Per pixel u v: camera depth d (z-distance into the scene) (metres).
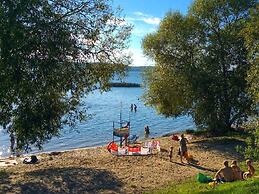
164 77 42.44
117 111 89.69
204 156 33.72
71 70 19.09
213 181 20.78
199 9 42.50
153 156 33.69
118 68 21.92
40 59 17.55
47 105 19.02
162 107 43.94
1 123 18.53
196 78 40.75
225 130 44.41
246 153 19.89
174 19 42.22
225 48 41.69
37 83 17.95
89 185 23.36
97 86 21.56
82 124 67.38
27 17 16.95
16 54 16.64
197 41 42.38
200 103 42.31
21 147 19.84
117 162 31.03
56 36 17.66
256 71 24.70
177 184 23.86
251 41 28.62
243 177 21.80
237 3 41.50
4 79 17.19
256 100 24.59
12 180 23.55
